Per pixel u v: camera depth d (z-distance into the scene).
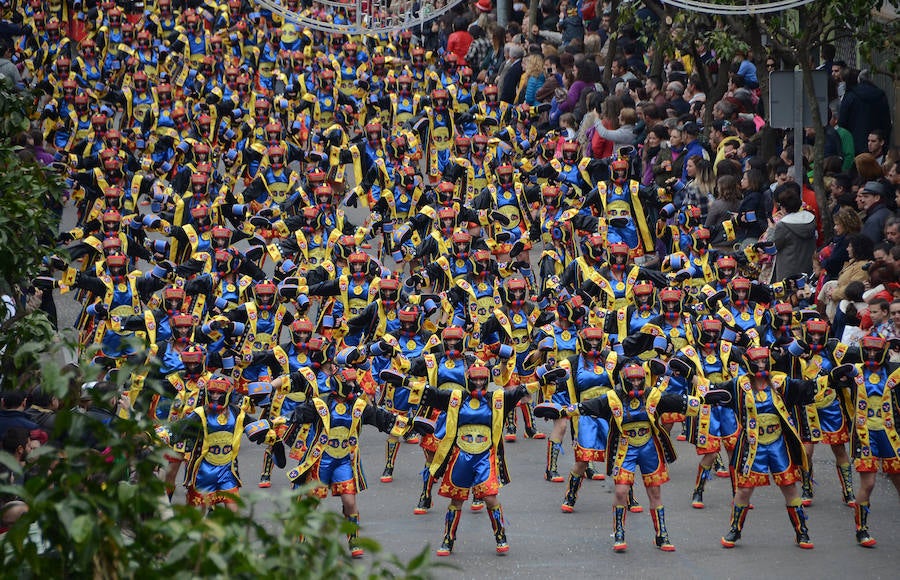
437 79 125.19
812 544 52.00
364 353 56.25
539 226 88.12
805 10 77.19
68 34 148.75
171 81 134.25
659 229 84.31
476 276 73.38
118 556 22.67
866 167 72.88
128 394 56.84
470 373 51.91
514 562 50.69
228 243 77.56
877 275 61.94
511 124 112.06
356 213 114.44
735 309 66.56
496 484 51.59
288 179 100.38
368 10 98.50
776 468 51.62
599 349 57.84
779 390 52.03
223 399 52.31
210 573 22.22
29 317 41.47
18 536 22.22
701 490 57.56
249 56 139.00
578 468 56.44
